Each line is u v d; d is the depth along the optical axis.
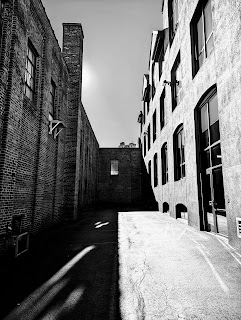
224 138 5.46
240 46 4.78
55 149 10.39
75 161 12.26
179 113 10.09
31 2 7.35
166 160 13.74
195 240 5.95
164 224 8.95
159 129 14.99
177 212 10.82
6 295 3.16
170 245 5.52
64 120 11.95
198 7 7.87
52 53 9.80
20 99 6.29
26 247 5.47
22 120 6.80
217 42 5.89
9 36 5.83
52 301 2.98
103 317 2.59
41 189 8.17
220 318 2.50
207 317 2.52
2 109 5.52
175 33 11.01
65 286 3.43
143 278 3.64
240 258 4.43
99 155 29.16
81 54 14.09
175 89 11.45
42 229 8.37
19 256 5.02
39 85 8.30
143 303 2.88
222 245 5.34
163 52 13.87
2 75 5.50
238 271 3.79
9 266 4.36
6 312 2.73
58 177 10.74
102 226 9.30
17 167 6.47
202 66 7.20
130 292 3.19
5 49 5.62
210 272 3.78
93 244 6.07
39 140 8.08
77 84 13.15
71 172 12.15
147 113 21.91
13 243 4.90
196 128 7.96
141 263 4.34
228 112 5.29
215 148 6.69
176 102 11.24
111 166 29.16
